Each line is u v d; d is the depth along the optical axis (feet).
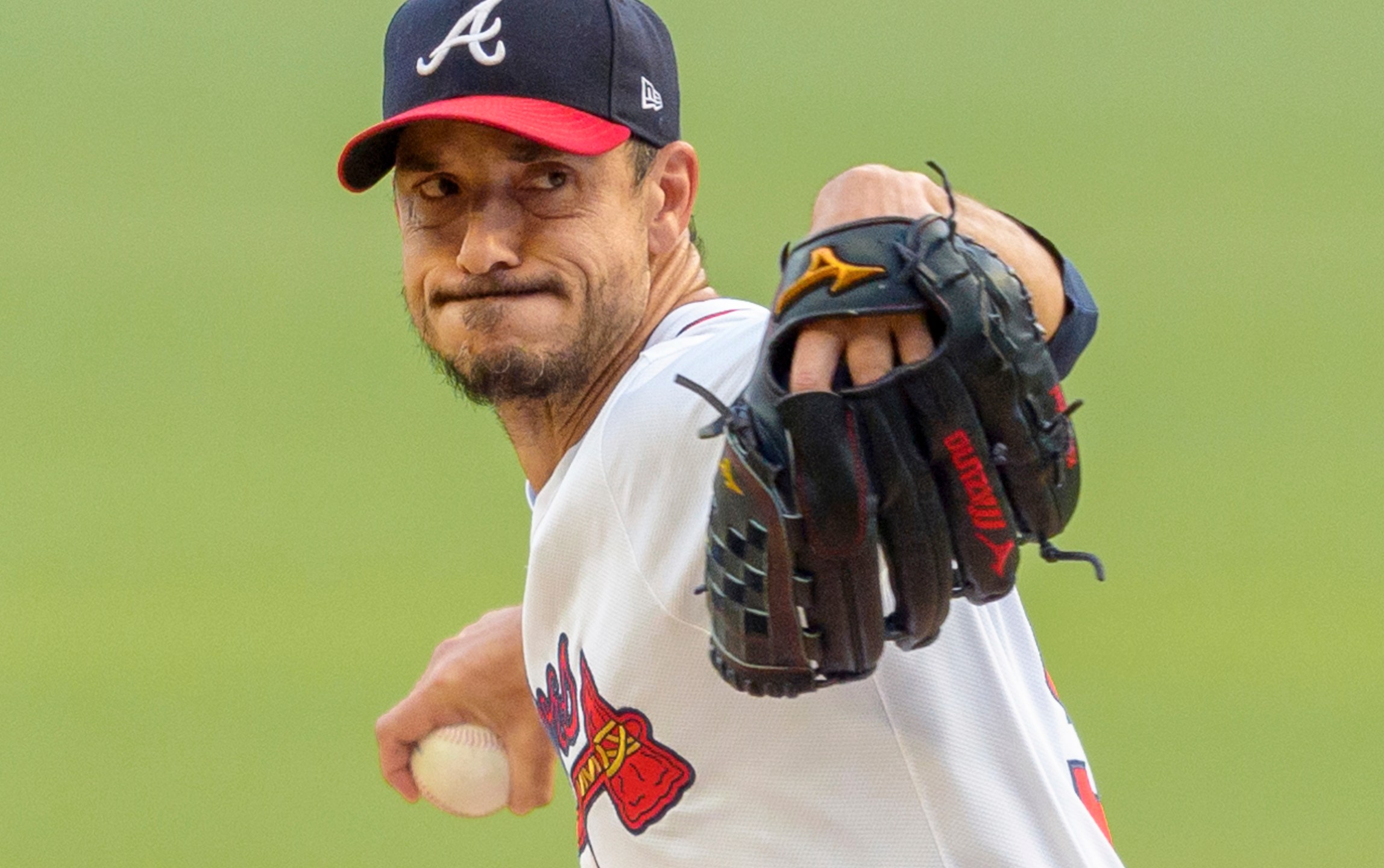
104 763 78.84
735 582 19.61
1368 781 74.69
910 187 20.10
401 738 32.81
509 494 107.96
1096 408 111.96
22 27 165.37
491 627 32.30
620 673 24.02
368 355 127.65
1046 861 23.86
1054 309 21.08
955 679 23.48
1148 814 71.72
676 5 167.43
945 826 23.17
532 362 25.27
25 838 71.72
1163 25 164.66
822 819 23.26
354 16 166.50
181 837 71.87
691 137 144.77
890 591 22.08
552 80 25.30
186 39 163.12
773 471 18.66
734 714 23.43
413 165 25.66
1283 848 68.54
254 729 81.46
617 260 25.88
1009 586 19.98
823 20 165.68
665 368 23.86
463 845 71.97
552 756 32.55
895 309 18.37
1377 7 167.32
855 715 23.04
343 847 71.36
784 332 18.76
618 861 25.34
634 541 23.49
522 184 25.30
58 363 125.70
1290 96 152.05
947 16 166.30
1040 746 24.58
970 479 18.97
